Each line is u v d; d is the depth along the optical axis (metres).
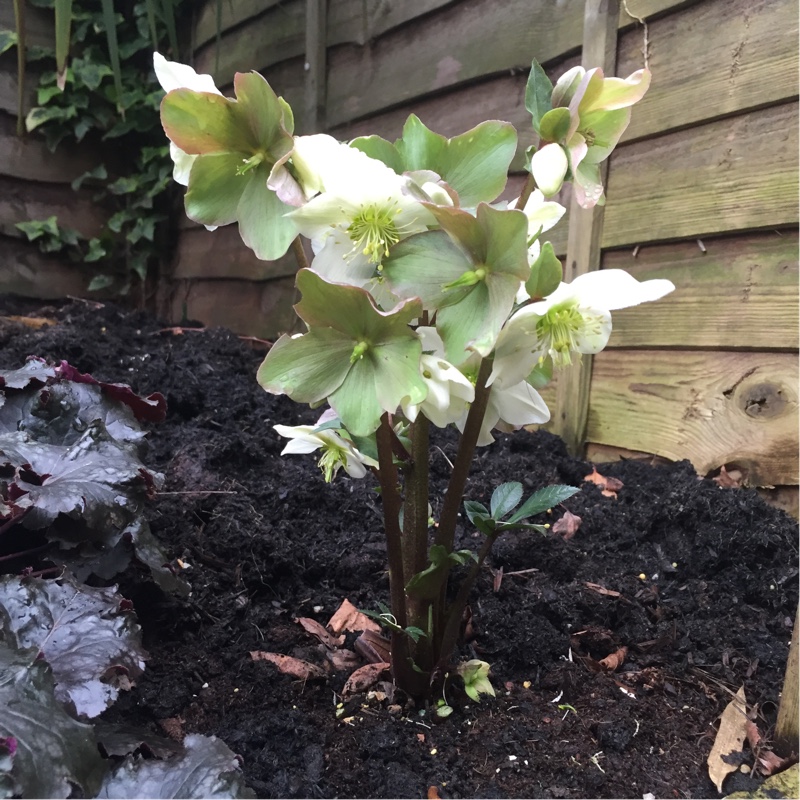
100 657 0.46
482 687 0.56
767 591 0.67
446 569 0.51
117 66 0.90
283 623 0.64
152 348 1.14
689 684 0.58
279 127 0.40
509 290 0.40
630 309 0.89
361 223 0.41
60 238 1.57
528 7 0.96
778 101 0.74
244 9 1.43
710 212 0.80
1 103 1.49
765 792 0.47
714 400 0.82
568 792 0.48
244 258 1.45
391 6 1.13
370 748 0.50
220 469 0.81
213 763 0.42
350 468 0.53
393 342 0.41
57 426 0.62
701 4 0.80
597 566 0.69
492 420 0.51
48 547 0.55
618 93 0.44
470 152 0.45
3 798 0.36
